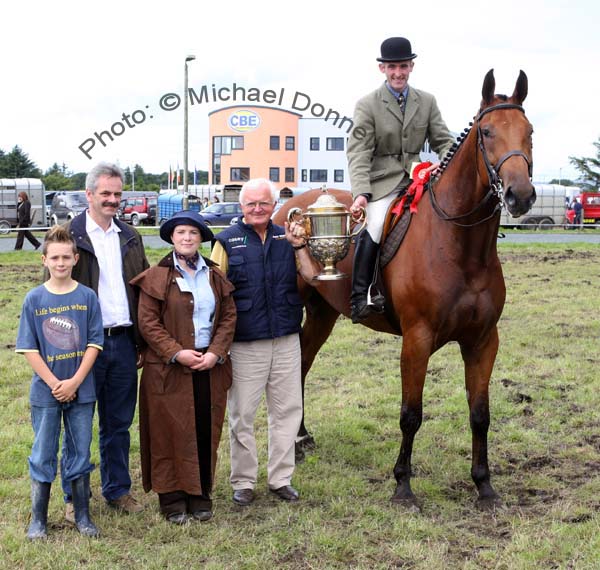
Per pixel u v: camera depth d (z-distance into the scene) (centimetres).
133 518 404
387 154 467
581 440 529
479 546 373
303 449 516
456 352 790
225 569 348
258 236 430
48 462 376
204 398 401
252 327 418
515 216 362
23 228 1955
